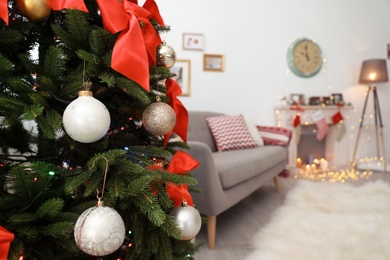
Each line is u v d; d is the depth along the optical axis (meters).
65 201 0.59
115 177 0.54
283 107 3.23
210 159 1.47
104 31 0.56
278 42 3.31
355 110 3.57
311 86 3.44
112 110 0.74
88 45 0.58
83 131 0.48
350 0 3.51
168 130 0.70
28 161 0.61
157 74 0.69
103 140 0.62
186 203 0.70
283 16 3.31
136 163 0.60
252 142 2.49
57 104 0.58
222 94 3.17
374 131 3.62
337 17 3.48
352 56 3.54
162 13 2.97
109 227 0.45
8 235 0.40
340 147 3.53
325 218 1.75
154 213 0.50
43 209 0.47
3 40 0.51
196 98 3.10
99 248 0.44
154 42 0.64
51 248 0.56
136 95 0.57
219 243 1.51
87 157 0.65
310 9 3.39
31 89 0.52
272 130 2.72
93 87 0.68
